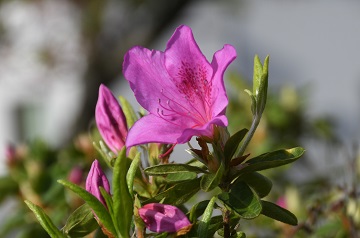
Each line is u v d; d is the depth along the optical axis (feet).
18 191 3.07
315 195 3.14
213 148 2.02
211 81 2.06
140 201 2.08
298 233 2.81
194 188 2.04
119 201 1.94
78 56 6.30
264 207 2.04
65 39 6.36
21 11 6.57
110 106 2.20
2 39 6.55
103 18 6.07
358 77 6.98
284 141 3.54
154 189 2.15
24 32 6.58
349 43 7.04
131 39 6.06
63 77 6.93
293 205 2.89
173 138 2.04
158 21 6.00
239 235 2.02
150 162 2.16
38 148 3.26
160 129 2.04
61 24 6.37
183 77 2.09
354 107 6.97
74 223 2.06
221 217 2.05
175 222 1.96
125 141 2.12
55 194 2.83
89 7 6.06
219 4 6.86
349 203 2.84
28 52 6.59
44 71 6.91
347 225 2.74
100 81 6.12
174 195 2.03
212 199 1.97
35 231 2.92
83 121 6.10
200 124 2.07
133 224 2.05
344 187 2.83
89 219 2.06
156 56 2.11
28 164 3.13
